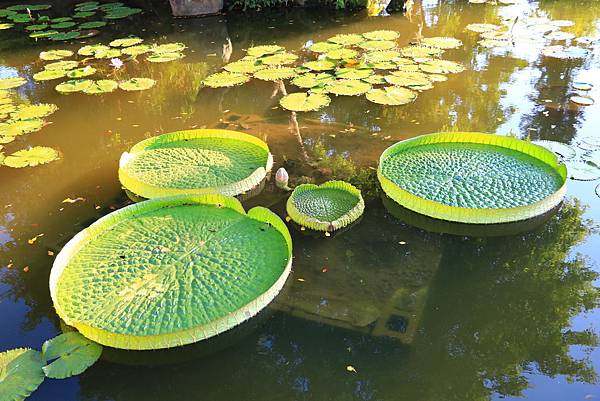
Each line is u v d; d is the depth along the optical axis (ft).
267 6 29.73
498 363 8.85
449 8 28.66
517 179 13.00
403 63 20.65
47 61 22.85
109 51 23.29
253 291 9.86
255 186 13.52
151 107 18.47
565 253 11.23
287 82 19.83
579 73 19.67
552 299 10.12
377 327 9.54
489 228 11.98
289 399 8.39
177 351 9.17
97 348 9.13
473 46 22.75
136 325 9.09
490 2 29.45
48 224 12.63
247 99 18.72
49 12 30.81
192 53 23.41
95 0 32.37
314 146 15.49
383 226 12.13
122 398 8.39
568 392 8.34
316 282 10.52
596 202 12.59
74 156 15.55
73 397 8.36
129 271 10.30
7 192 13.92
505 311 9.88
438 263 11.01
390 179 13.17
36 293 10.58
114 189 13.89
